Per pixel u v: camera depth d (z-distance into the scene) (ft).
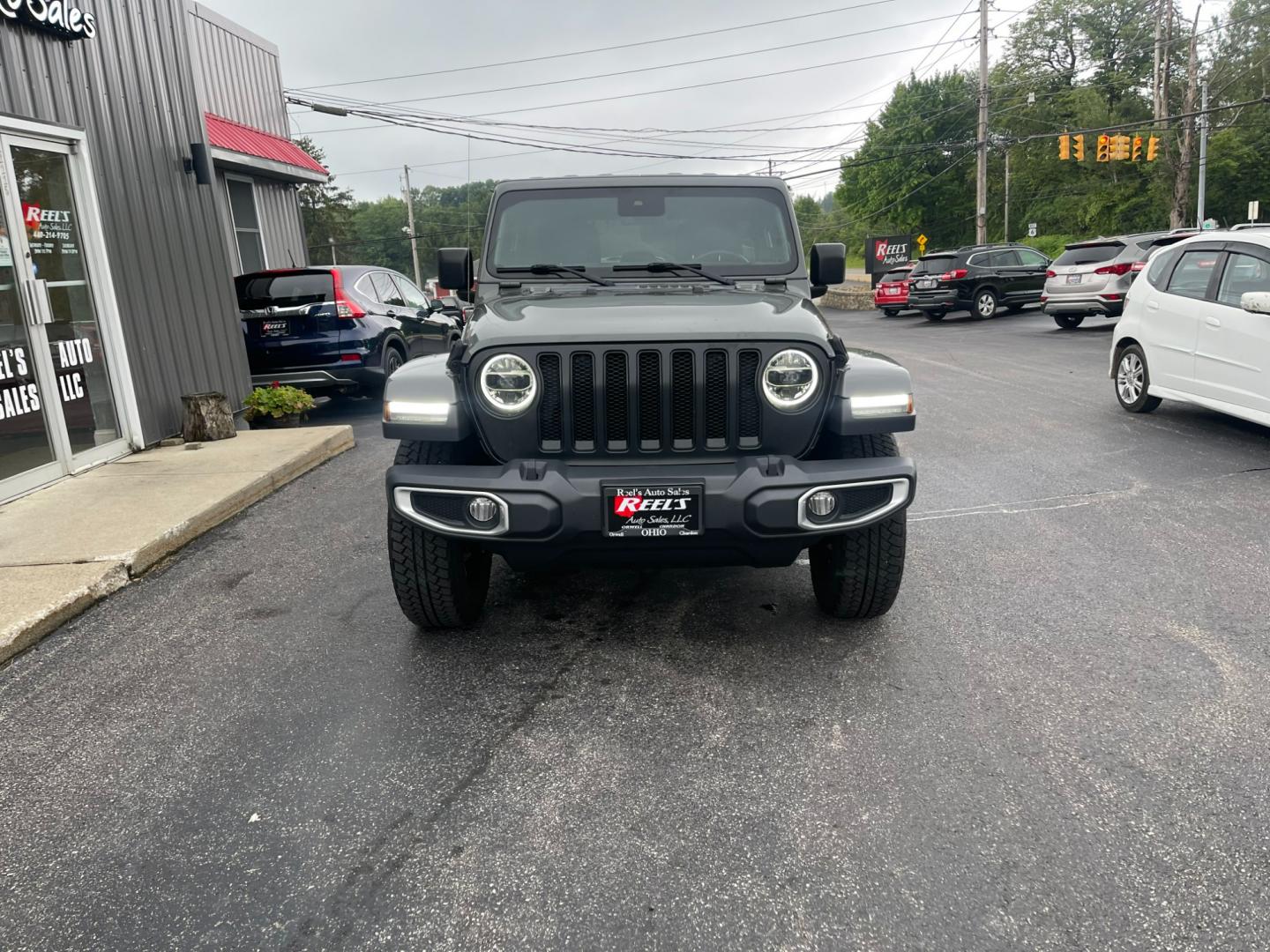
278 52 57.31
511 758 9.73
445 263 15.28
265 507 20.43
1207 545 15.76
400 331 34.60
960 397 33.12
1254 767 9.06
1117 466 21.49
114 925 7.39
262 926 7.32
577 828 8.48
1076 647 11.98
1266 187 169.78
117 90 24.76
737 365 10.89
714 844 8.17
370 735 10.31
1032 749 9.54
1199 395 24.52
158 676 12.07
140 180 25.59
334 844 8.36
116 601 14.94
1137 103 196.75
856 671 11.50
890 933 7.04
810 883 7.63
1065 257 58.08
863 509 10.97
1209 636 12.17
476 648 12.59
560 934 7.13
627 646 12.49
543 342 10.82
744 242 15.16
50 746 10.36
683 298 13.12
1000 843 8.06
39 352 20.98
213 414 26.25
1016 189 223.51
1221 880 7.48
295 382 31.83
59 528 17.62
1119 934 6.95
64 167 22.50
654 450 11.02
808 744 9.81
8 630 12.91
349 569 16.05
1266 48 171.53
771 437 11.09
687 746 9.86
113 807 9.07
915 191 234.58
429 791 9.17
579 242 15.20
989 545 16.19
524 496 10.52
